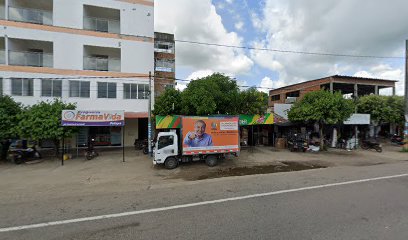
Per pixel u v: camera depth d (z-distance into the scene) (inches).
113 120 553.6
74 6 739.4
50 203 251.3
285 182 329.1
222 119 484.4
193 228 181.6
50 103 623.2
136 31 796.6
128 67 778.2
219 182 335.9
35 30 697.0
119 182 353.4
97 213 218.2
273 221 191.3
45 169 458.3
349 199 245.6
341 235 164.4
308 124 828.6
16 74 677.3
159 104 629.9
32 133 518.9
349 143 737.6
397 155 615.2
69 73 721.0
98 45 752.3
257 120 698.8
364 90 1359.5
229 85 692.7
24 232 180.4
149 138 618.8
